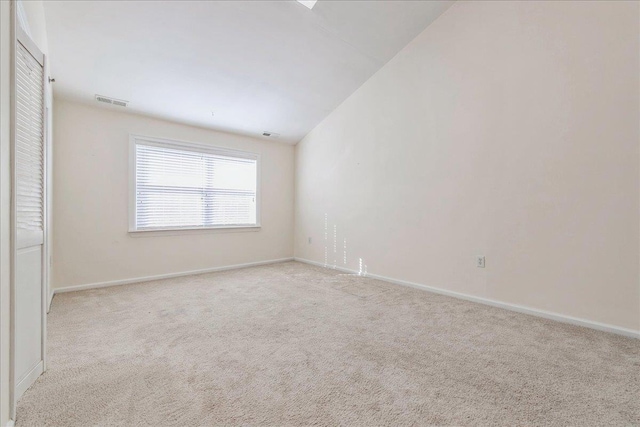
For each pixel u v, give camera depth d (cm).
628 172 199
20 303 132
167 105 345
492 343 189
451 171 295
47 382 143
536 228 240
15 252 116
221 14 249
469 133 281
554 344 187
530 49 242
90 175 319
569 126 223
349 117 405
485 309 256
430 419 119
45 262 156
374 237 373
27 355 138
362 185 389
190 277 376
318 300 281
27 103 138
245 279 366
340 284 342
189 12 241
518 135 249
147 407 125
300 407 126
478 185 275
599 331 208
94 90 301
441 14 300
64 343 186
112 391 136
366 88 380
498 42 261
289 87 359
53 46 246
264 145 472
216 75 312
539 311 238
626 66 199
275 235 486
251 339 194
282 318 233
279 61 314
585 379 148
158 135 368
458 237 290
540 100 237
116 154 336
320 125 452
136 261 350
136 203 352
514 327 215
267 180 475
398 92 343
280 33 280
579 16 218
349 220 408
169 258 375
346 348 182
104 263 329
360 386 142
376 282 353
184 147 390
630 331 198
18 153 130
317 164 461
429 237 314
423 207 320
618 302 204
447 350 179
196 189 402
